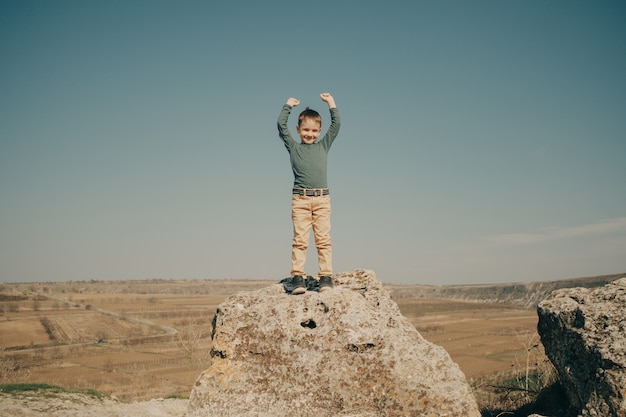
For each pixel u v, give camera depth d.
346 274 7.25
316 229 6.64
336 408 5.50
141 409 8.01
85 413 7.00
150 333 69.00
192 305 109.06
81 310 90.06
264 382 5.80
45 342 61.09
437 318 70.62
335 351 5.75
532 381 9.07
